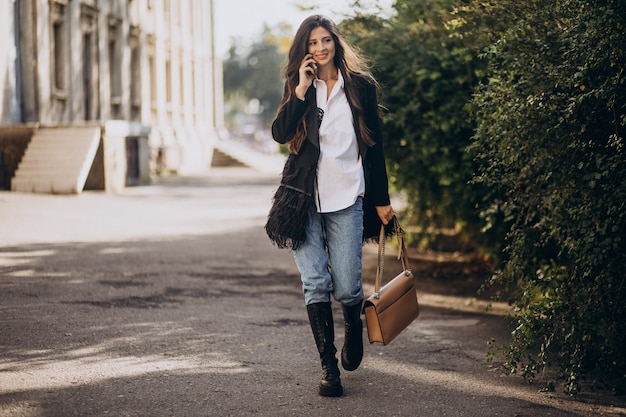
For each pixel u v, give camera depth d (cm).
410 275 575
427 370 637
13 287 873
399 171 1132
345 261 554
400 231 578
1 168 2150
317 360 646
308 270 556
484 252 1123
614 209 549
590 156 584
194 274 1041
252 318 799
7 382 544
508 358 590
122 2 3309
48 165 2142
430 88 995
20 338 662
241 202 2214
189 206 2038
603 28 543
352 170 552
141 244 1281
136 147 2789
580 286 590
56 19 2600
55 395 523
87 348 645
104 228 1465
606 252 559
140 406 511
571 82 563
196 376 583
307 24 555
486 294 987
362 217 562
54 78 2597
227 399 534
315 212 556
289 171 554
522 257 643
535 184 645
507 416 526
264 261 1183
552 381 595
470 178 1038
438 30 988
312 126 547
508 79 645
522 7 649
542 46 604
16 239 1238
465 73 995
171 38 4147
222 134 5172
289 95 557
